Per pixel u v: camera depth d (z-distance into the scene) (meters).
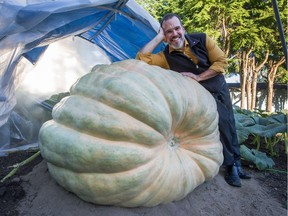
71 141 2.21
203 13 13.91
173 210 2.45
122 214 2.30
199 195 2.77
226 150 3.01
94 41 6.55
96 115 2.20
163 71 2.57
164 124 2.24
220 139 3.00
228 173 3.16
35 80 5.81
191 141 2.57
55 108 2.59
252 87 15.72
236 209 2.74
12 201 2.68
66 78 6.53
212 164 2.62
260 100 17.77
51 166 2.51
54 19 3.37
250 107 15.60
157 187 2.27
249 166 3.72
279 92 16.97
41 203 2.58
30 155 3.99
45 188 2.73
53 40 4.07
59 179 2.44
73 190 2.35
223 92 3.10
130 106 2.18
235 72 18.50
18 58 3.34
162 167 2.29
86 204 2.41
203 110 2.51
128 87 2.23
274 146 4.69
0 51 3.17
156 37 3.38
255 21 14.08
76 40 6.79
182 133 2.51
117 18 4.94
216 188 2.94
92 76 2.49
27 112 5.00
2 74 3.31
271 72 15.67
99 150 2.12
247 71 15.68
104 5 3.85
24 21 3.00
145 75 2.41
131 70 2.48
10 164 3.58
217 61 2.99
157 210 2.40
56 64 6.39
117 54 6.78
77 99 2.39
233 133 3.11
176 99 2.33
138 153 2.15
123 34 5.57
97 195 2.24
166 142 2.40
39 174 2.98
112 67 2.57
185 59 3.05
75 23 4.21
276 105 17.05
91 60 7.09
